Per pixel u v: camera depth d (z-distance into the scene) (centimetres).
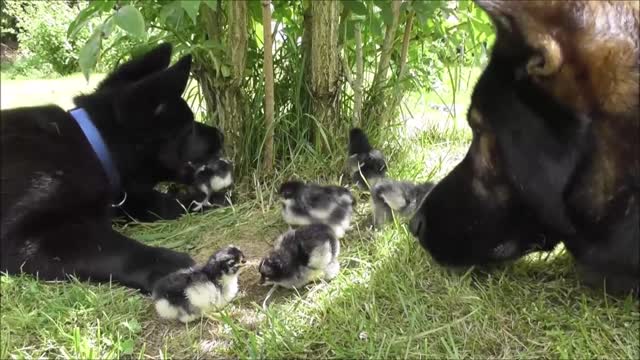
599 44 46
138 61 83
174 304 58
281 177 88
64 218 71
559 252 69
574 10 47
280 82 92
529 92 50
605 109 48
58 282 67
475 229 61
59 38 209
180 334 58
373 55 100
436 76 112
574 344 54
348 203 75
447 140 109
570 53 47
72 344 56
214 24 81
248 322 59
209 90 89
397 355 54
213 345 57
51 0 223
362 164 84
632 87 47
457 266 64
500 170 56
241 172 89
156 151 81
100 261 67
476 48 97
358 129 85
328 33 84
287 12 90
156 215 84
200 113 98
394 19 82
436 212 62
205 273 59
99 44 59
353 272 67
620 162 50
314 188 74
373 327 57
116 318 60
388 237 72
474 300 60
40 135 73
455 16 89
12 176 70
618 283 57
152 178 84
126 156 79
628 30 47
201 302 58
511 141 52
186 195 88
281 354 54
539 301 60
